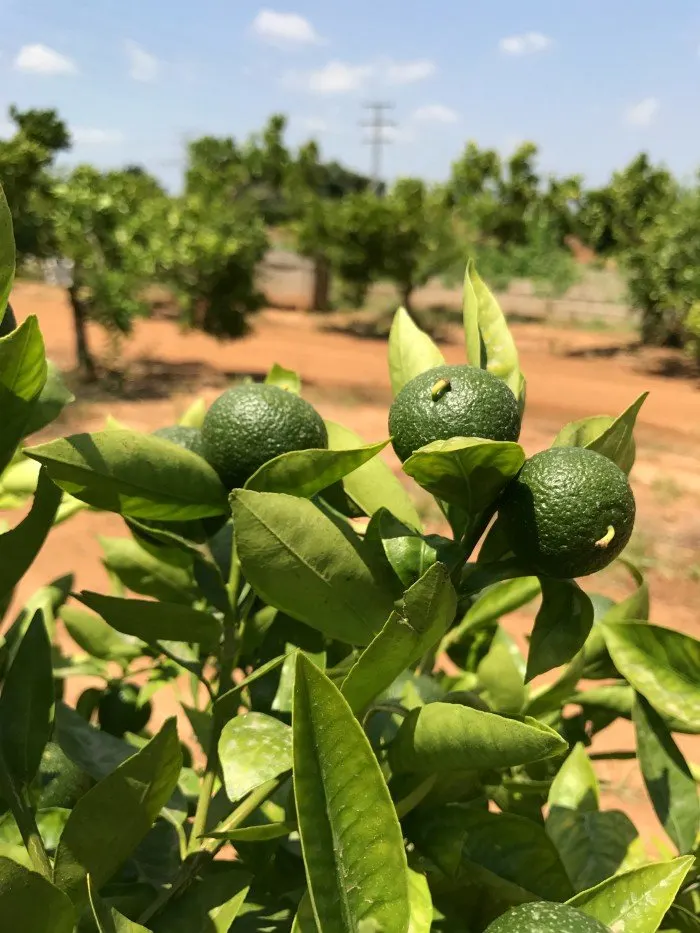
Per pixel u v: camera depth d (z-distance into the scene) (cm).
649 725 31
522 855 26
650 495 211
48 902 20
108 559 35
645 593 35
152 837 32
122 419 271
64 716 32
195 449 29
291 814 28
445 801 26
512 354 30
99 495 25
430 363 32
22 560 25
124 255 305
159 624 27
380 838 19
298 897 31
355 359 423
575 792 34
